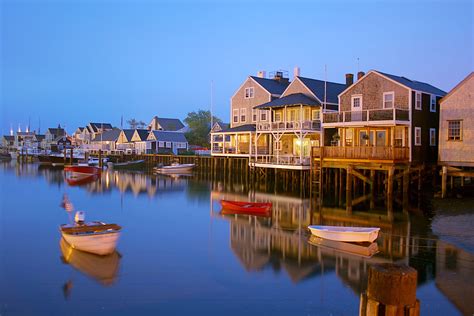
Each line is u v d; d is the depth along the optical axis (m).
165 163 68.56
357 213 24.88
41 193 36.66
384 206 27.08
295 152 41.50
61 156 79.88
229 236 19.27
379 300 3.06
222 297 11.74
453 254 15.75
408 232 19.50
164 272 13.95
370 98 33.25
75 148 99.31
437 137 34.00
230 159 47.69
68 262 15.09
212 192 37.00
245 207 25.94
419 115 31.86
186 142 85.88
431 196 28.95
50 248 17.05
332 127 35.38
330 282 12.88
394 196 30.75
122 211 26.84
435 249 16.48
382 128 32.78
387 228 20.42
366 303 3.19
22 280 13.20
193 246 17.39
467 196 27.73
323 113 33.97
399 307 3.00
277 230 20.52
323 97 39.28
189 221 23.19
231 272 13.91
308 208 27.23
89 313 10.75
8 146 134.00
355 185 32.75
